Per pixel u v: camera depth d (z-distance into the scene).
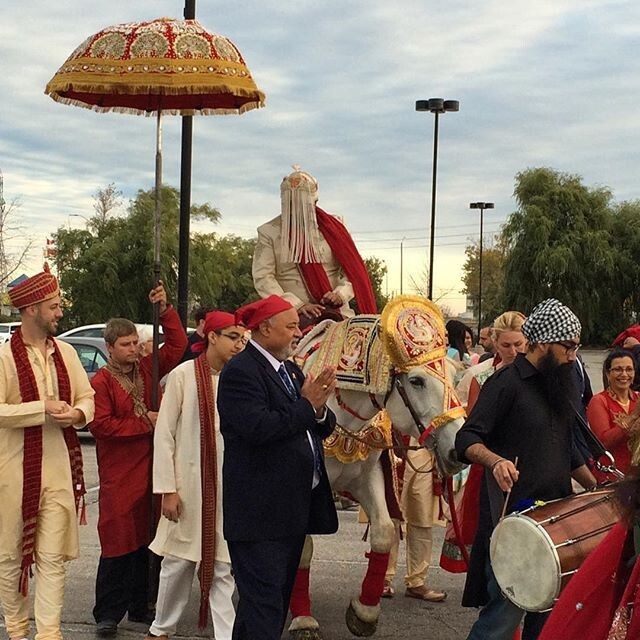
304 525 4.77
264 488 4.70
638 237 48.44
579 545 4.23
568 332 4.84
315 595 7.22
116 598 6.14
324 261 6.99
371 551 5.93
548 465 4.85
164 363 6.63
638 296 48.62
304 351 6.27
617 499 3.10
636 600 2.91
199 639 6.11
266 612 4.66
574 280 47.12
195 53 6.17
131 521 6.16
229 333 5.70
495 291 65.88
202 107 7.32
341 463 5.86
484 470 5.28
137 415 6.26
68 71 6.18
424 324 5.57
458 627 6.48
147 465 6.25
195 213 47.69
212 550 5.59
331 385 4.75
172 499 5.57
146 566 6.45
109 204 48.75
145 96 7.30
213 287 47.56
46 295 5.78
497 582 4.51
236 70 6.25
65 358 5.90
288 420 4.64
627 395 6.93
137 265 45.53
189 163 8.96
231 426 4.70
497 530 4.43
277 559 4.72
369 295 6.94
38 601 5.64
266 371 4.77
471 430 4.87
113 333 6.31
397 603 7.05
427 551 7.11
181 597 5.66
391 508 6.11
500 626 4.91
